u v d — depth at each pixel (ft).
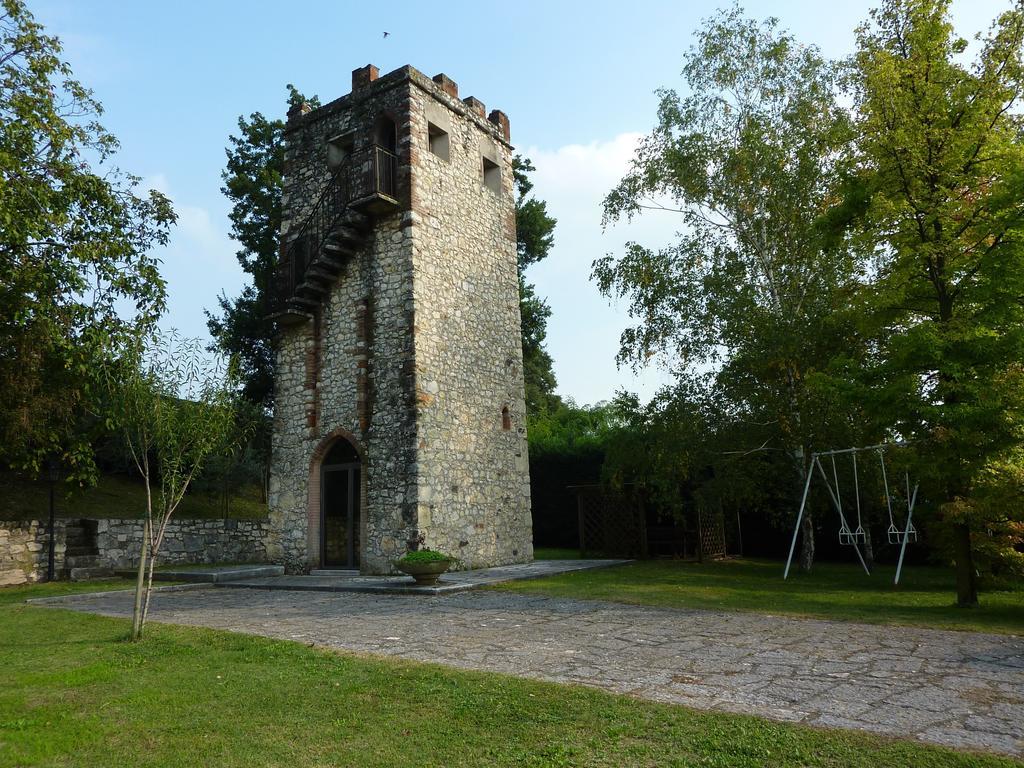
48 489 74.18
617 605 29.96
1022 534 31.94
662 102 53.57
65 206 39.50
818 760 11.57
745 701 15.06
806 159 46.83
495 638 22.71
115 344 25.23
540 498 77.36
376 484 44.37
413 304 44.83
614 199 54.70
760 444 48.16
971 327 29.14
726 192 50.67
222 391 25.04
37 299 38.96
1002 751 11.94
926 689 15.96
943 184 31.35
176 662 19.75
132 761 12.25
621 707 14.53
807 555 48.62
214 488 85.46
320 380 48.57
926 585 39.42
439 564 36.14
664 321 49.85
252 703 15.55
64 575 47.01
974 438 28.32
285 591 38.19
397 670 18.11
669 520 62.54
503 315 53.98
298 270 51.24
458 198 51.06
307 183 52.85
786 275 48.85
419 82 48.75
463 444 47.19
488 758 12.19
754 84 51.39
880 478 45.09
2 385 39.96
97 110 41.86
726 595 33.32
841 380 32.55
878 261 44.62
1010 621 25.73
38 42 38.11
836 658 19.27
